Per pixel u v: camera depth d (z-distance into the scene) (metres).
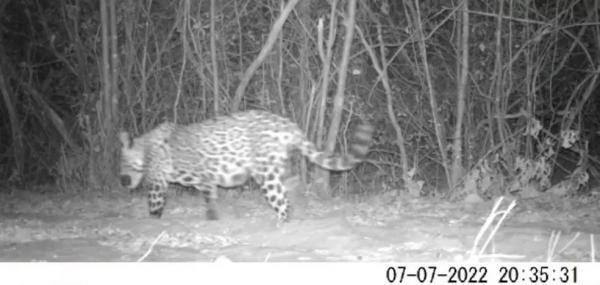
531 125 15.61
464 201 14.72
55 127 18.67
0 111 19.92
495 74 15.64
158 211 12.77
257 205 14.16
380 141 16.78
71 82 18.55
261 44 16.27
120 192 16.39
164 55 17.14
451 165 16.30
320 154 11.84
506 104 15.78
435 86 16.69
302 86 15.82
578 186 15.70
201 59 15.97
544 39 16.12
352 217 12.73
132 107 17.03
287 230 11.26
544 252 10.11
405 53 16.03
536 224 12.32
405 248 10.38
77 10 17.22
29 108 18.66
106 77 16.75
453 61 16.62
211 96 16.50
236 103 15.38
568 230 11.66
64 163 17.44
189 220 12.49
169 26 17.05
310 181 15.66
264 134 11.65
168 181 12.66
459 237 11.07
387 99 15.71
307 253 10.03
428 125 16.64
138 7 16.89
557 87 17.36
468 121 16.02
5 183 19.05
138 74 17.19
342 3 15.62
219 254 10.05
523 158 15.66
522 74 16.11
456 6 16.00
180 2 16.31
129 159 12.86
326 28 15.87
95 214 13.84
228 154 11.84
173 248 10.47
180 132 12.30
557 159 18.08
